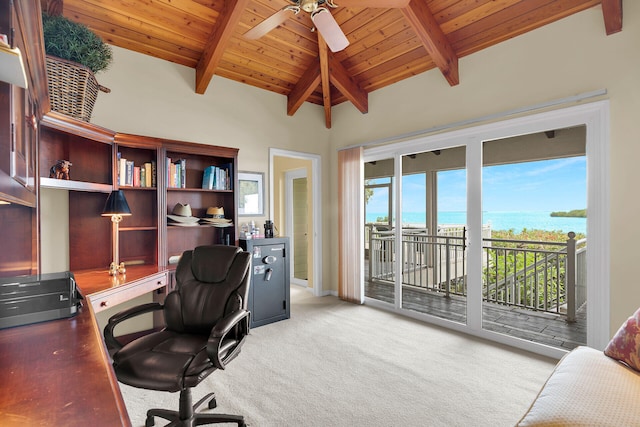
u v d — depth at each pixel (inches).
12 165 40.0
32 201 60.9
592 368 58.8
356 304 169.8
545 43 106.5
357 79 161.3
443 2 112.8
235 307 73.9
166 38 121.7
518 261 150.1
